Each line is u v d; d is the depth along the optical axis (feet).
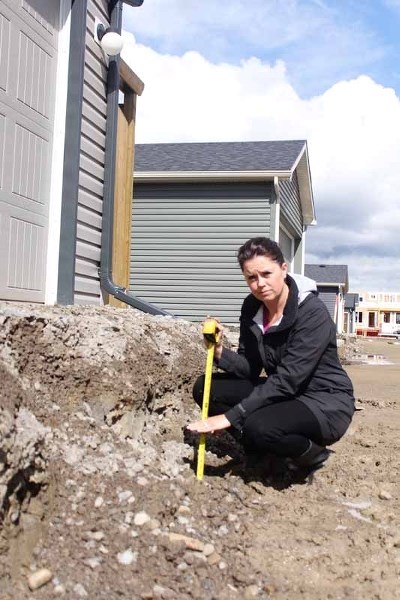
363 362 50.90
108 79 23.81
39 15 20.08
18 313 11.91
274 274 11.76
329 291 132.87
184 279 46.78
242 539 10.32
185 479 12.04
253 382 13.37
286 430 12.03
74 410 12.28
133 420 13.60
